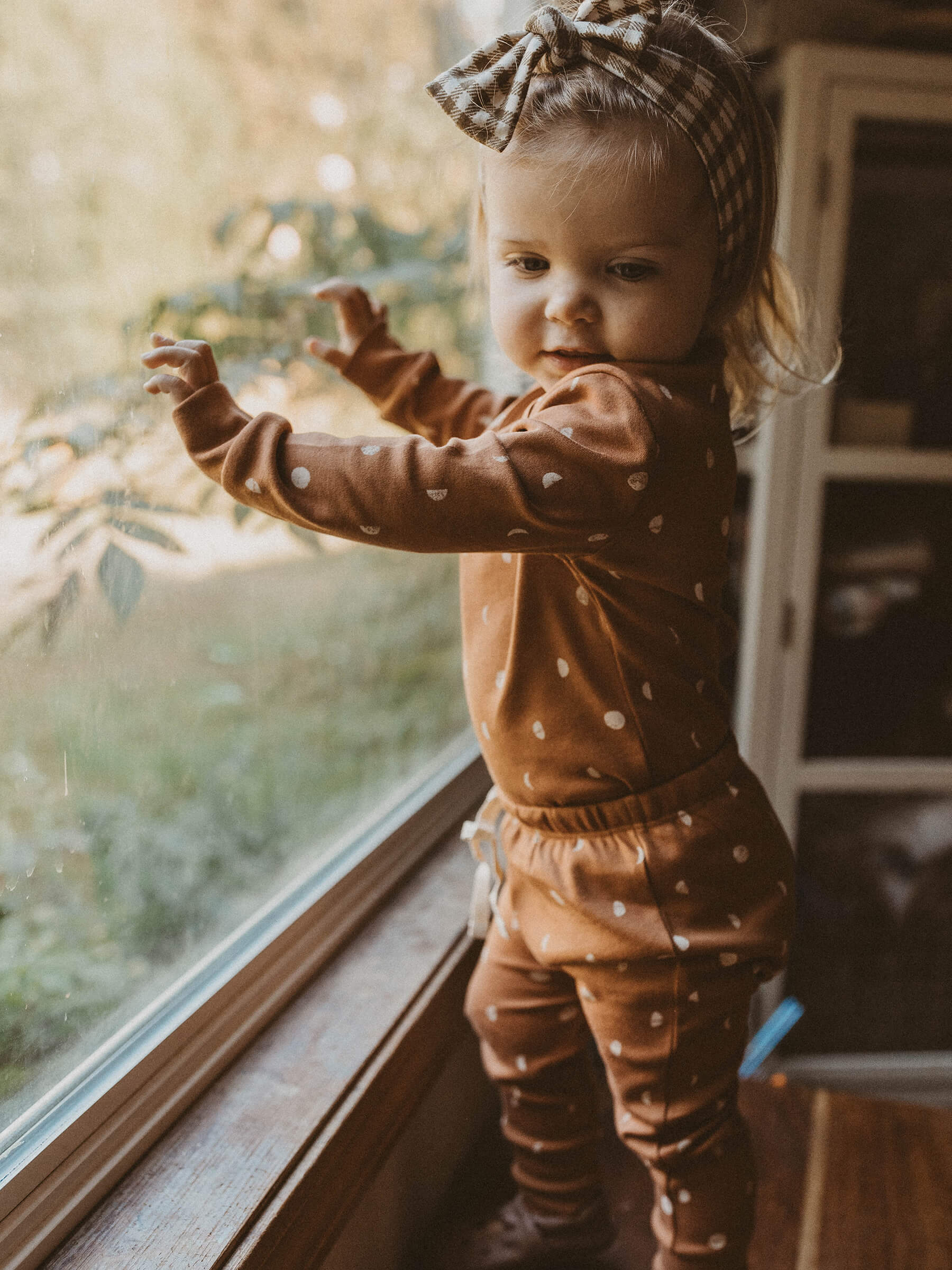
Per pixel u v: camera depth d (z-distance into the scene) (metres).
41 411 0.76
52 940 0.78
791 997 1.65
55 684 0.79
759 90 1.42
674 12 0.68
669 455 0.65
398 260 1.42
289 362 1.20
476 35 1.54
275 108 1.25
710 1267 0.81
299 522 0.61
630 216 0.62
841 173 1.33
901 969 1.66
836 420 1.44
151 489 0.92
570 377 0.66
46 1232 0.63
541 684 0.74
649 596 0.71
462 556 0.79
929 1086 1.66
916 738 1.59
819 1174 1.19
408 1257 0.96
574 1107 0.92
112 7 0.92
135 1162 0.71
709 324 0.74
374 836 1.13
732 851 0.76
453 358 1.53
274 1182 0.70
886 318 1.45
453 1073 1.07
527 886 0.82
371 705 1.47
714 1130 0.80
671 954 0.74
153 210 0.98
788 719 1.52
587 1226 0.94
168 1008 0.81
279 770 1.25
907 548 1.53
